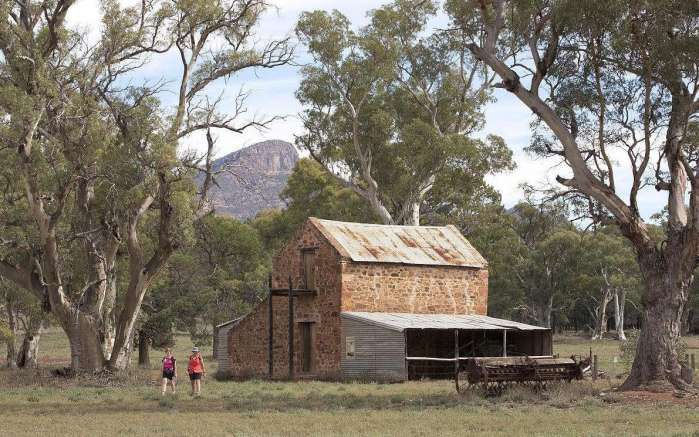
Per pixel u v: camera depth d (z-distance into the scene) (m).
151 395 34.19
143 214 47.38
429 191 71.38
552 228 106.44
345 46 66.69
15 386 40.53
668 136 31.52
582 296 115.19
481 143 66.38
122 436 21.16
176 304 63.69
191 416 26.16
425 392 35.00
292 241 47.56
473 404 28.59
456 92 70.31
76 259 48.03
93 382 42.34
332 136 69.88
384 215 68.06
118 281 57.28
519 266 101.81
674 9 29.41
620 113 31.94
